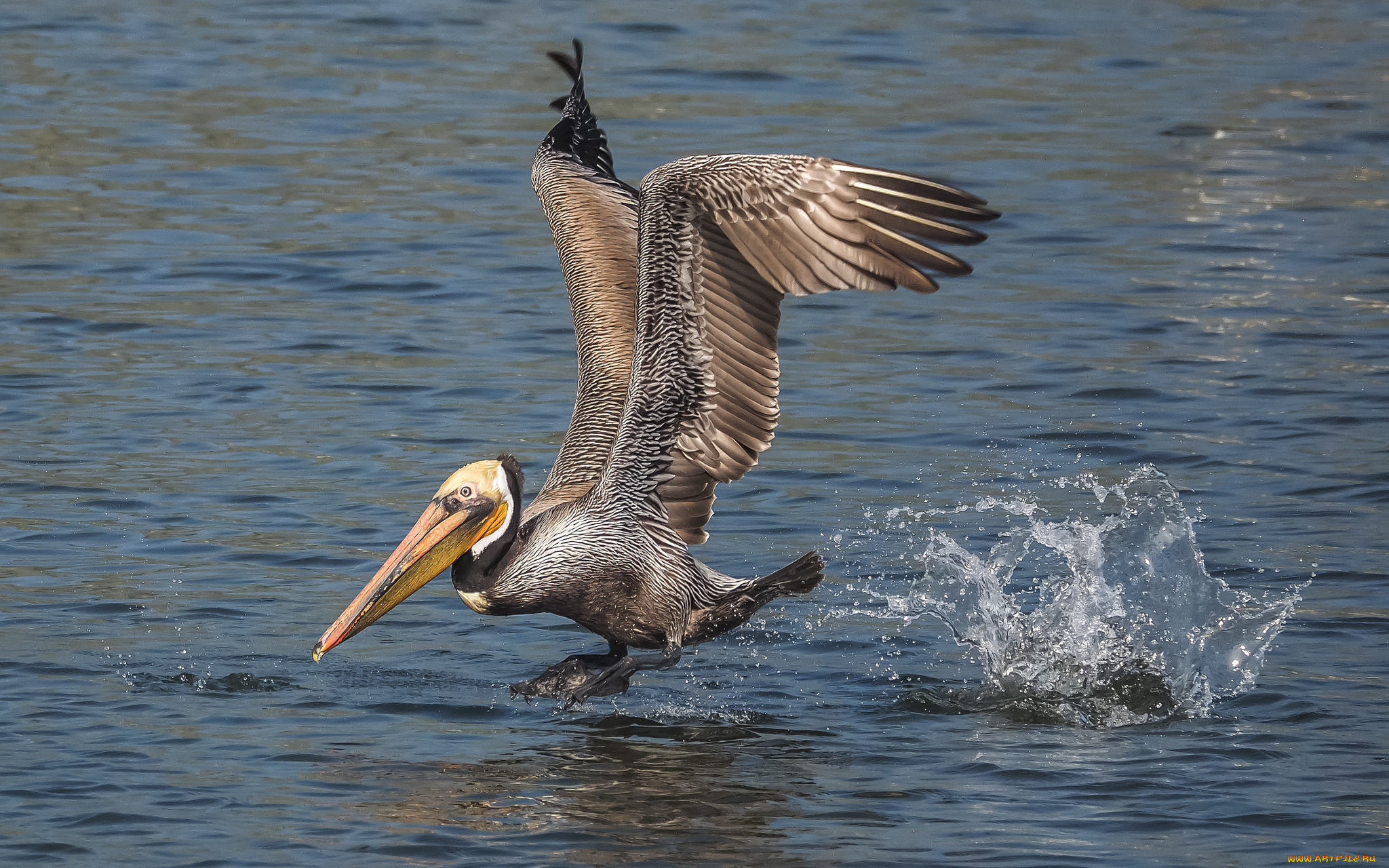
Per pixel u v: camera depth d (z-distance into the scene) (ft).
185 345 59.26
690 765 31.86
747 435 33.27
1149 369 58.29
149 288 65.05
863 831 28.58
